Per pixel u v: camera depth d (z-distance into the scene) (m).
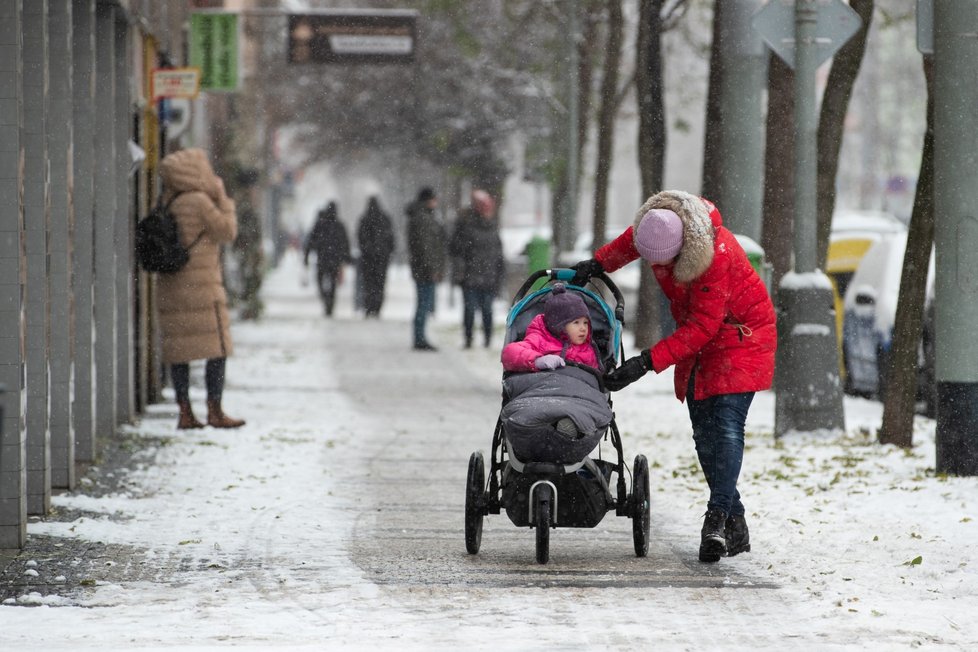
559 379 20.94
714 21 49.72
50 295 26.81
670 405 43.09
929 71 31.89
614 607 18.34
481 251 66.44
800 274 35.41
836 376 35.19
